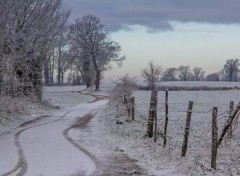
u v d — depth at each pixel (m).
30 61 42.19
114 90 43.12
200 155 14.12
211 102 51.34
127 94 35.53
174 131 22.09
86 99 72.94
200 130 22.41
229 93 79.94
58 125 27.66
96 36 105.62
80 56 107.81
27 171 12.94
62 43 50.69
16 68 38.91
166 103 17.14
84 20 105.44
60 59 118.06
